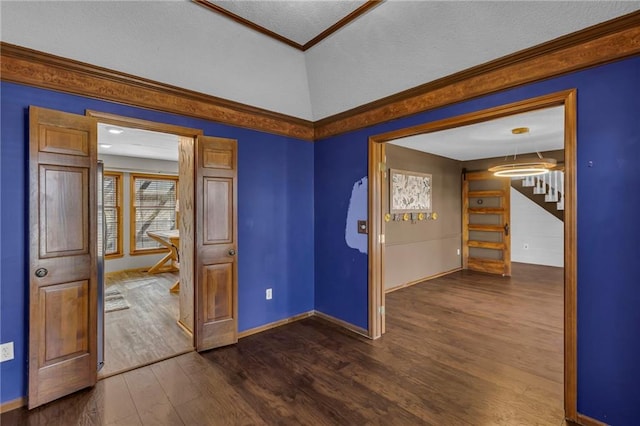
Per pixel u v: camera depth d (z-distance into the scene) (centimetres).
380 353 281
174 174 696
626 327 173
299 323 356
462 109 242
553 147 520
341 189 347
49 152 207
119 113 248
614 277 176
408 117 279
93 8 198
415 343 301
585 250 185
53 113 209
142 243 664
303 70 299
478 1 188
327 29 236
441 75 244
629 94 169
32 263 201
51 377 210
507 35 199
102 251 264
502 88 217
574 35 182
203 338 284
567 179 190
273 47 261
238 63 268
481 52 215
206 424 190
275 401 212
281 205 354
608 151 176
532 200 689
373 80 277
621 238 173
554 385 229
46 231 207
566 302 192
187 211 321
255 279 332
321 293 374
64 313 215
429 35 220
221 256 294
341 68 280
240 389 225
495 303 424
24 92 210
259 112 328
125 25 213
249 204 328
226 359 270
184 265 334
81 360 222
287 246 359
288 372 248
